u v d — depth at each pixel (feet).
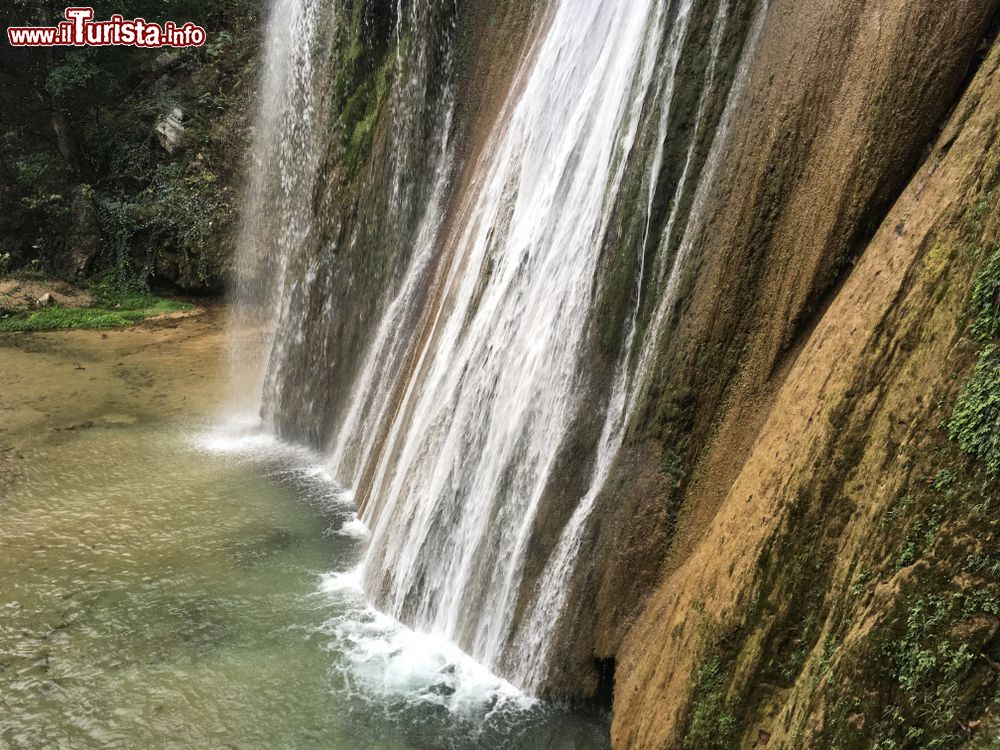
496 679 17.31
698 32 15.69
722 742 11.34
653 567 15.11
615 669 15.35
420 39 27.32
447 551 19.53
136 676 18.06
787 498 10.76
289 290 33.09
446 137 27.66
